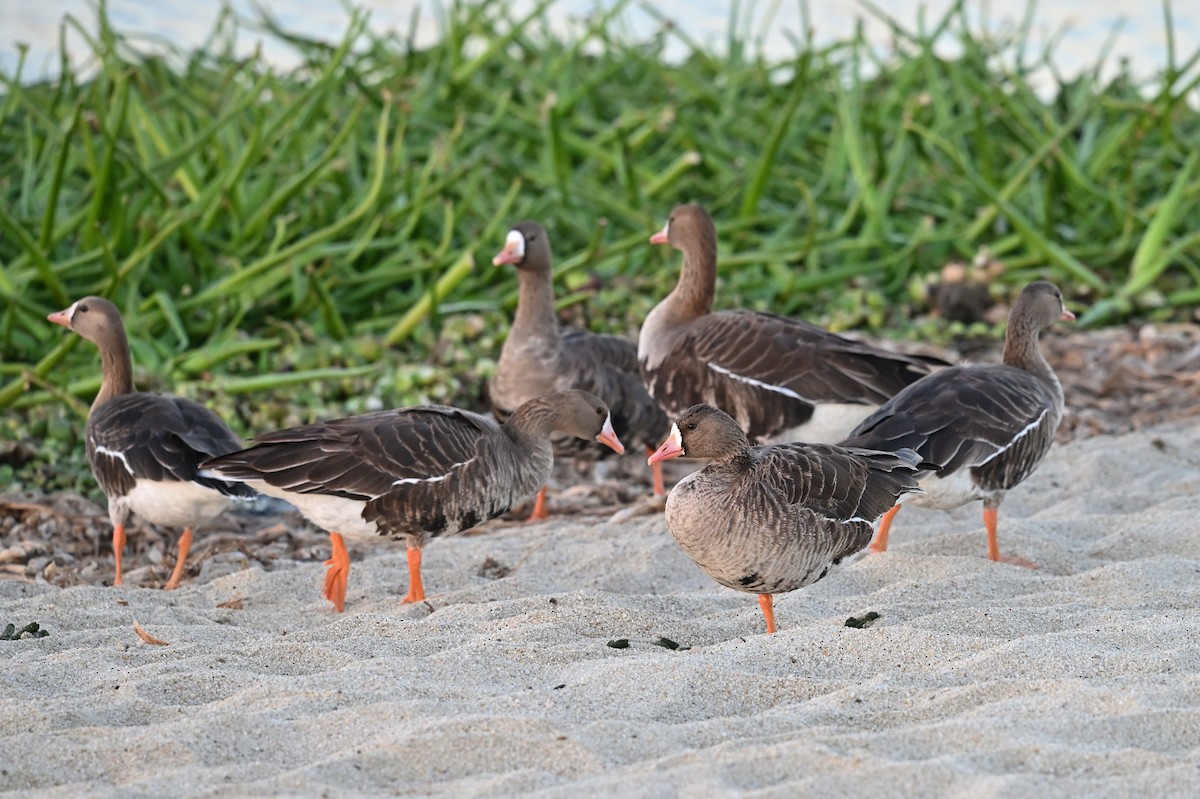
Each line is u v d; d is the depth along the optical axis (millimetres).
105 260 16469
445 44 25094
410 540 10930
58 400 15367
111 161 17281
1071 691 7637
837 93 21875
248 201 19062
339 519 10680
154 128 19141
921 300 20188
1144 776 6543
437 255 18109
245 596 11133
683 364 13602
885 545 11680
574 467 15641
